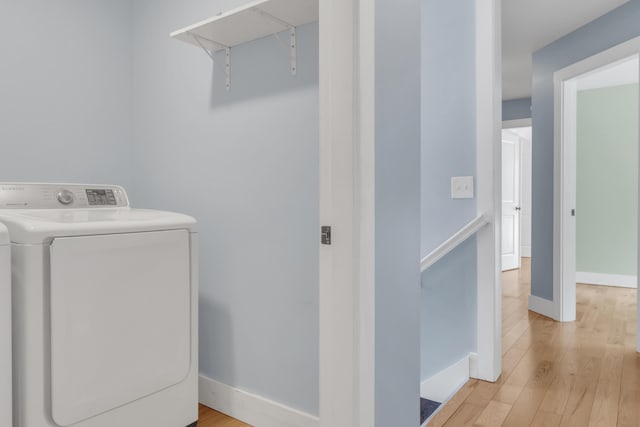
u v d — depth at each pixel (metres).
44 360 1.22
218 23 1.65
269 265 1.78
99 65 2.23
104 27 2.24
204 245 2.01
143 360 1.46
